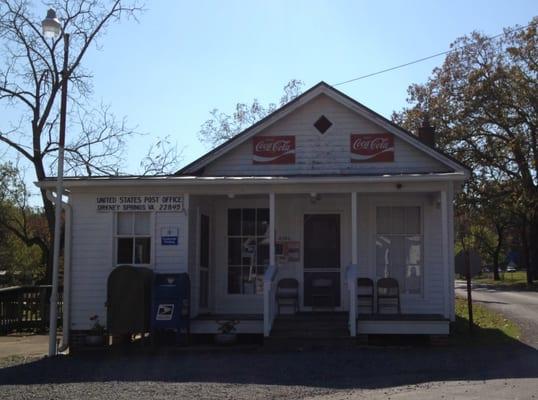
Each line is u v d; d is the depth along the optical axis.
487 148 43.44
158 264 15.08
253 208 16.83
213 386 10.07
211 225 16.81
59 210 14.35
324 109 17.19
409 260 16.28
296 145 17.16
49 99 26.06
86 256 15.33
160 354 13.73
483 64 43.75
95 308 15.19
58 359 13.47
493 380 10.16
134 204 15.27
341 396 9.25
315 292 16.38
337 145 17.05
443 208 14.65
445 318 14.17
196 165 17.05
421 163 16.73
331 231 16.62
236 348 14.07
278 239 16.67
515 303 26.97
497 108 42.53
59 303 20.41
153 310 14.08
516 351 13.15
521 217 51.78
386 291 15.99
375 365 11.70
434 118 43.50
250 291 16.64
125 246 15.30
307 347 13.97
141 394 9.56
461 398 8.86
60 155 14.43
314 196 14.98
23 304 19.92
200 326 14.75
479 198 43.97
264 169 17.17
